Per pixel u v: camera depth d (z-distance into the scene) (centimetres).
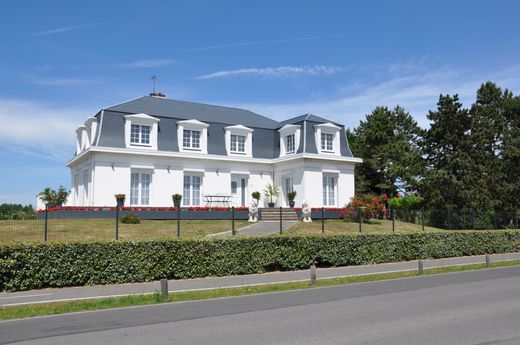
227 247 1662
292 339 727
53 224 2264
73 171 3553
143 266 1509
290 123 3678
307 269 1834
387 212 3641
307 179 3316
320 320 875
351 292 1255
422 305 1026
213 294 1253
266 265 1738
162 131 3203
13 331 821
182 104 3656
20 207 4741
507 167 4484
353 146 5134
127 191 2984
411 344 690
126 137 3042
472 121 3909
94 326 852
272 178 3612
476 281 1441
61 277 1394
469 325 816
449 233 2333
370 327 808
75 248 1422
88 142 3216
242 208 3100
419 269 1667
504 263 2020
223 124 3494
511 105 4838
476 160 3816
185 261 1580
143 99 3472
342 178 3500
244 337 745
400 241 2133
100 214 2703
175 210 2897
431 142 3988
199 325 845
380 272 1728
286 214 3098
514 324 823
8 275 1323
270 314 946
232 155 3428
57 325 868
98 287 1395
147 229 2322
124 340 738
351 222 3080
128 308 1055
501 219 3145
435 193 3616
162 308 1048
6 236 1944
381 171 4300
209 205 3284
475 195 3569
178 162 3186
